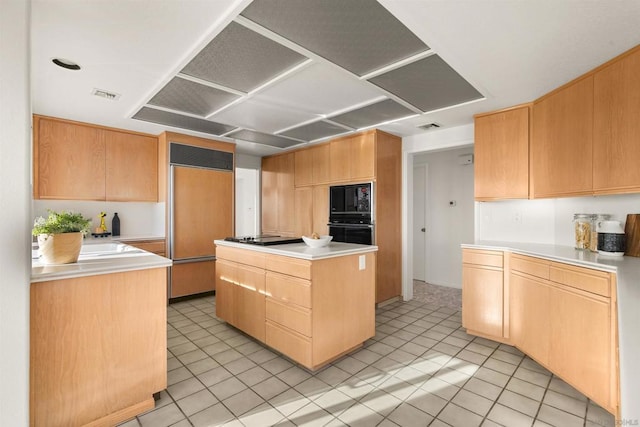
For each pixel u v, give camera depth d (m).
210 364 2.49
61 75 2.38
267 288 2.69
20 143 1.34
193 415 1.87
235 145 4.86
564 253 2.39
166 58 2.11
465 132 3.72
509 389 2.12
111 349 1.81
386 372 2.35
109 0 1.52
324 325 2.38
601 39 1.87
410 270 4.40
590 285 1.94
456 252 5.03
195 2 1.54
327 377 2.28
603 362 1.83
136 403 1.89
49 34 1.82
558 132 2.59
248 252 2.93
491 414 1.85
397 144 4.32
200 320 3.55
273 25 1.71
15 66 1.33
